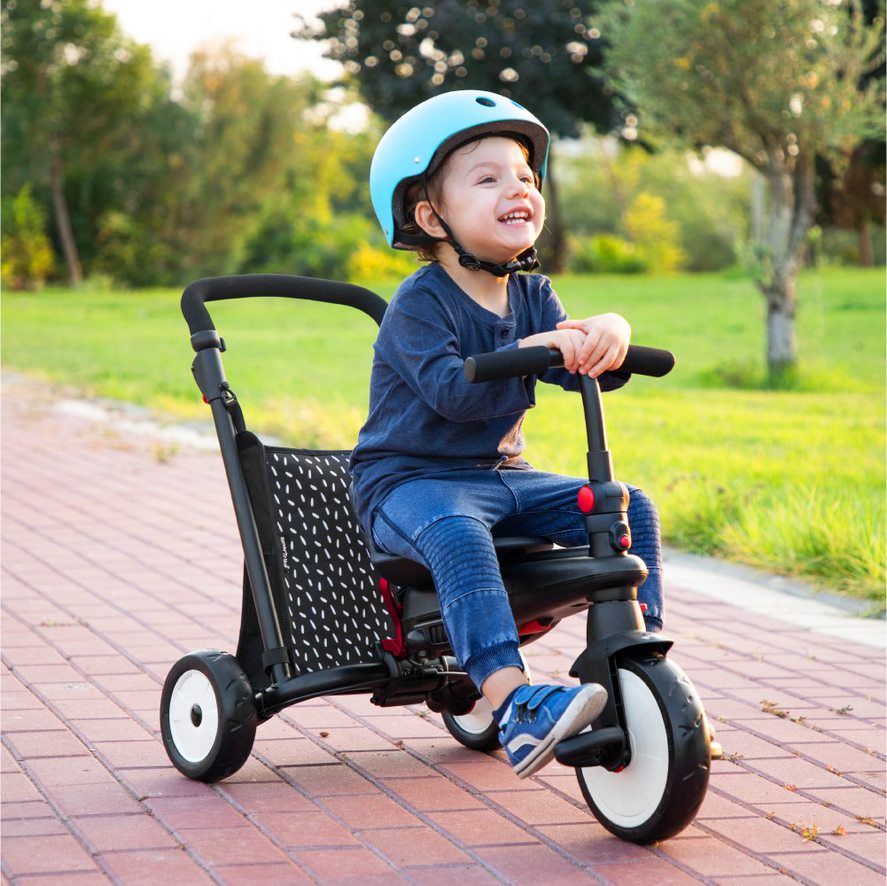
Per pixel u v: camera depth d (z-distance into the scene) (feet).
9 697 12.35
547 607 9.13
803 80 40.01
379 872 8.38
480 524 8.95
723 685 13.58
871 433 32.78
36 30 118.42
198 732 10.16
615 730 8.57
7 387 43.39
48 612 15.88
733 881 8.40
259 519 10.36
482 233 9.41
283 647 10.07
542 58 88.12
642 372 9.50
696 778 8.37
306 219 143.54
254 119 130.62
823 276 98.84
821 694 13.32
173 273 132.87
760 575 18.92
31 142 120.88
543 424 33.86
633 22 40.60
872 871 8.69
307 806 9.67
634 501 9.57
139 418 36.11
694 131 42.06
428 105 9.61
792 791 10.37
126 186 128.67
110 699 12.38
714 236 179.52
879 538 18.39
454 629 8.71
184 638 14.78
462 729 11.31
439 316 9.38
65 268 130.11
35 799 9.66
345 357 57.62
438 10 83.61
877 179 61.72
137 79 124.77
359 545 10.68
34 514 22.58
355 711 12.44
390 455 9.64
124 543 20.35
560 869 8.51
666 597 17.70
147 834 8.98
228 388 10.47
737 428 33.83
